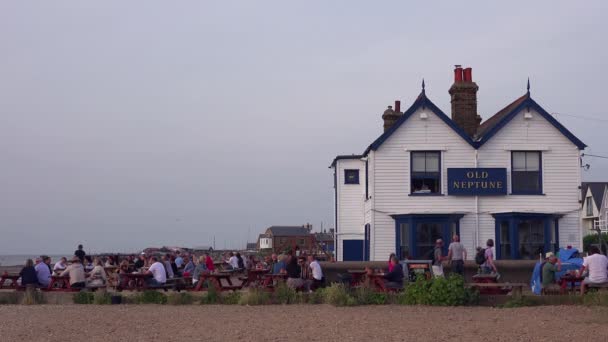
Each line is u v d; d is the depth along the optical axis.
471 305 20.48
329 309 19.72
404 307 20.08
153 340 14.33
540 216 30.81
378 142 31.48
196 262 31.28
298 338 14.32
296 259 25.08
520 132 31.55
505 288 21.77
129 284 26.20
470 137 31.58
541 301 20.53
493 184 31.19
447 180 31.28
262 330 15.48
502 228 31.06
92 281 25.64
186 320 17.39
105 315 18.61
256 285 25.95
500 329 15.43
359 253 37.72
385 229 31.25
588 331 15.05
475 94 33.53
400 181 31.41
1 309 20.52
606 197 74.88
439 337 14.34
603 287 21.20
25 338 14.74
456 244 25.17
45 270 25.94
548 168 31.44
